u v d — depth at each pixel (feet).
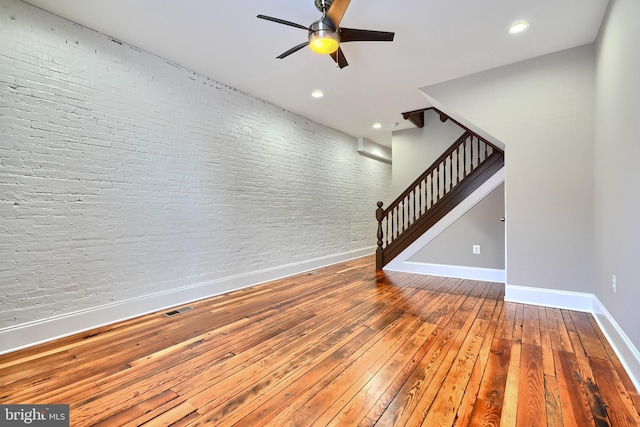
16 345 7.41
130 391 5.74
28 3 7.61
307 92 13.46
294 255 16.28
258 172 14.17
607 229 8.23
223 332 8.48
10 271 7.39
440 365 6.60
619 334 7.01
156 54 10.18
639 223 5.98
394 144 19.98
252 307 10.65
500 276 14.12
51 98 8.02
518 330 8.46
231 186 12.89
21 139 7.54
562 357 6.91
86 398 5.52
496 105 11.23
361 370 6.45
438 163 15.70
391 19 8.23
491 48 9.86
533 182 10.71
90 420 4.93
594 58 9.61
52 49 8.03
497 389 5.69
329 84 12.60
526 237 10.87
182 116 11.07
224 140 12.60
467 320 9.28
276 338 8.07
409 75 11.69
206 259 11.91
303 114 16.48
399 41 9.33
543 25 8.64
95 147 8.85
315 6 7.69
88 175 8.71
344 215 20.59
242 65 10.93
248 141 13.66
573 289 10.19
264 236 14.48
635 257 6.16
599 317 8.93
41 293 7.86
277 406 5.29
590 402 5.29
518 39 9.37
